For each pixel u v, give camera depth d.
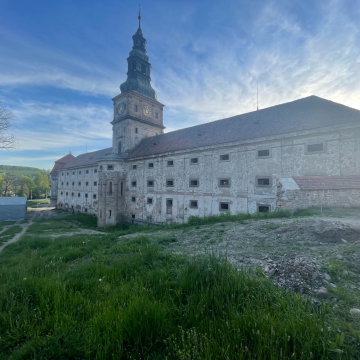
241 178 18.38
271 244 6.75
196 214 21.31
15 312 3.63
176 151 23.23
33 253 9.28
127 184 29.64
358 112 14.14
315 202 11.46
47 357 2.63
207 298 3.36
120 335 2.69
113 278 5.08
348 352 2.27
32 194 83.00
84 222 30.88
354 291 3.40
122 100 33.19
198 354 2.35
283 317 2.80
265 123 19.30
